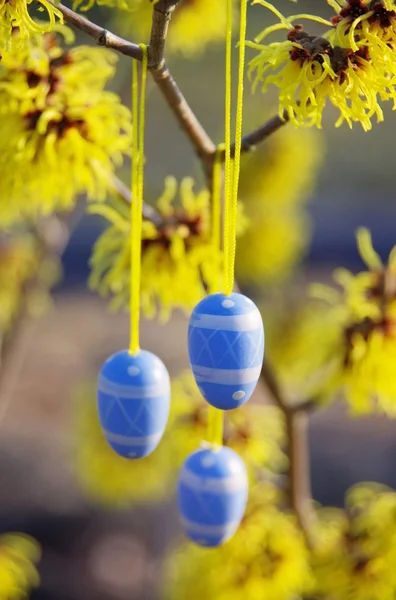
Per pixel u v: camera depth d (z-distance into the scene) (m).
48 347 2.00
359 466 1.50
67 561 1.28
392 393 0.68
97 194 0.66
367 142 3.24
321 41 0.57
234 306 0.57
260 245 1.07
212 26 0.79
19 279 0.90
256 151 1.02
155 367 0.60
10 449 1.58
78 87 0.64
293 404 0.73
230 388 0.57
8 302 0.89
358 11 0.57
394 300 0.68
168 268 0.67
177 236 0.66
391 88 0.57
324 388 0.71
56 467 1.52
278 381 0.73
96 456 0.88
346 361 0.69
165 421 0.61
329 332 0.69
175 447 0.73
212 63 3.12
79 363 1.92
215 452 0.63
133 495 0.92
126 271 0.67
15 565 0.80
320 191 2.87
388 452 1.54
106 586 1.21
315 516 0.79
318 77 0.57
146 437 0.60
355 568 0.73
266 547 0.73
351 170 3.02
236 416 0.73
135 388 0.60
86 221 2.62
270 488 0.75
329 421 1.66
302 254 1.67
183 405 0.73
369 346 0.68
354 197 2.82
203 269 0.67
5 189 0.65
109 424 0.60
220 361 0.56
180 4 0.77
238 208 0.68
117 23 0.80
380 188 2.90
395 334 0.67
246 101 1.07
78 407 0.91
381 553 0.72
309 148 1.04
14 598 0.79
